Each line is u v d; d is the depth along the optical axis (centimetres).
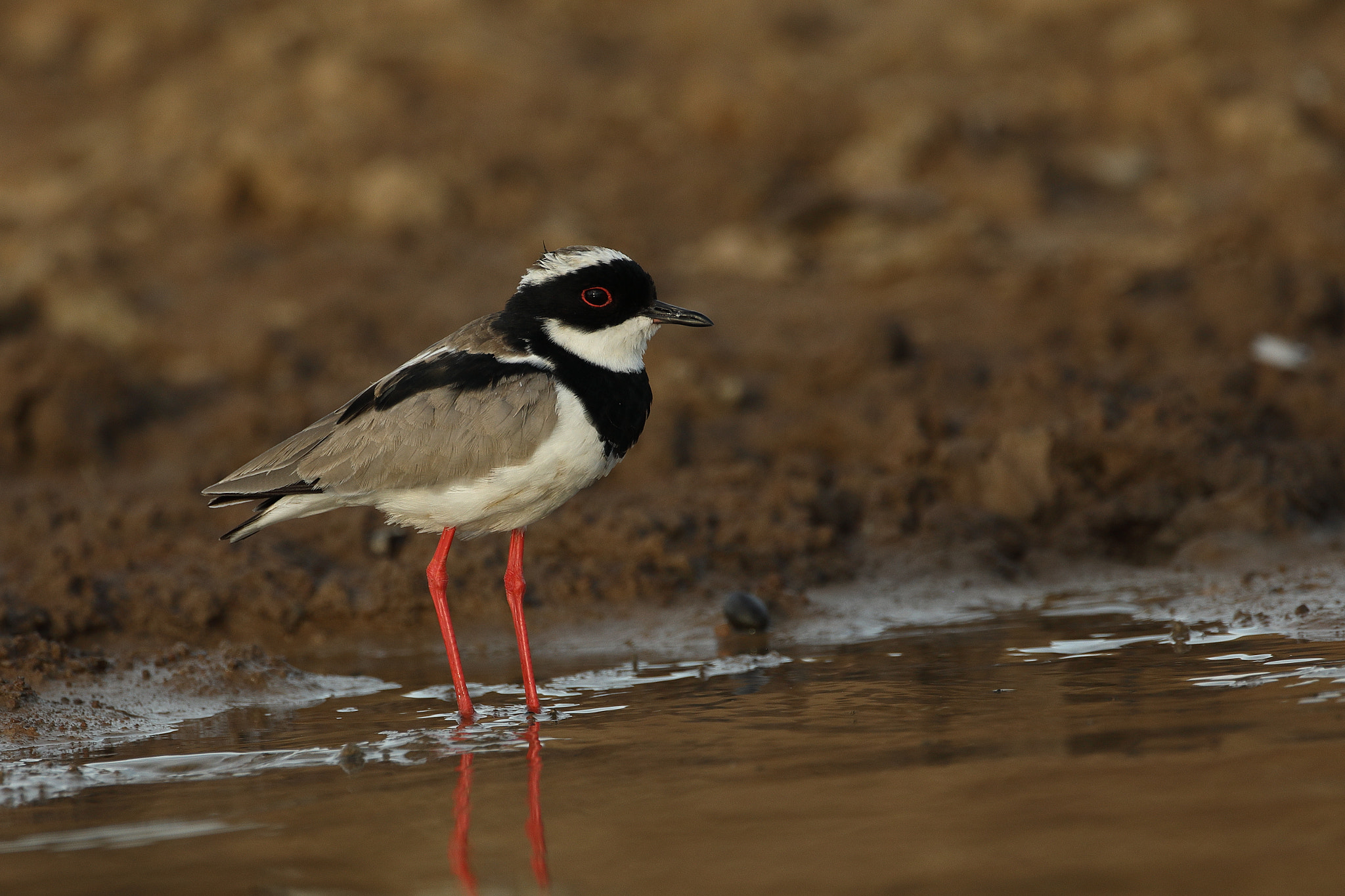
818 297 2191
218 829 750
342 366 1984
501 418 1022
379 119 2872
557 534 1412
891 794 734
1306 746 753
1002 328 1972
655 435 1628
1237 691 878
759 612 1223
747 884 631
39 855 721
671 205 2595
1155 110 2791
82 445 1753
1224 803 682
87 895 659
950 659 1048
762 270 2311
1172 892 591
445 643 1145
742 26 3319
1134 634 1084
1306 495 1372
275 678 1115
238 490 1077
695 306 2173
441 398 1034
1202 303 1878
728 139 2825
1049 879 614
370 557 1425
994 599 1271
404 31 3322
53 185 2738
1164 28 3020
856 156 2653
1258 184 2394
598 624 1280
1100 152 2678
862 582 1345
